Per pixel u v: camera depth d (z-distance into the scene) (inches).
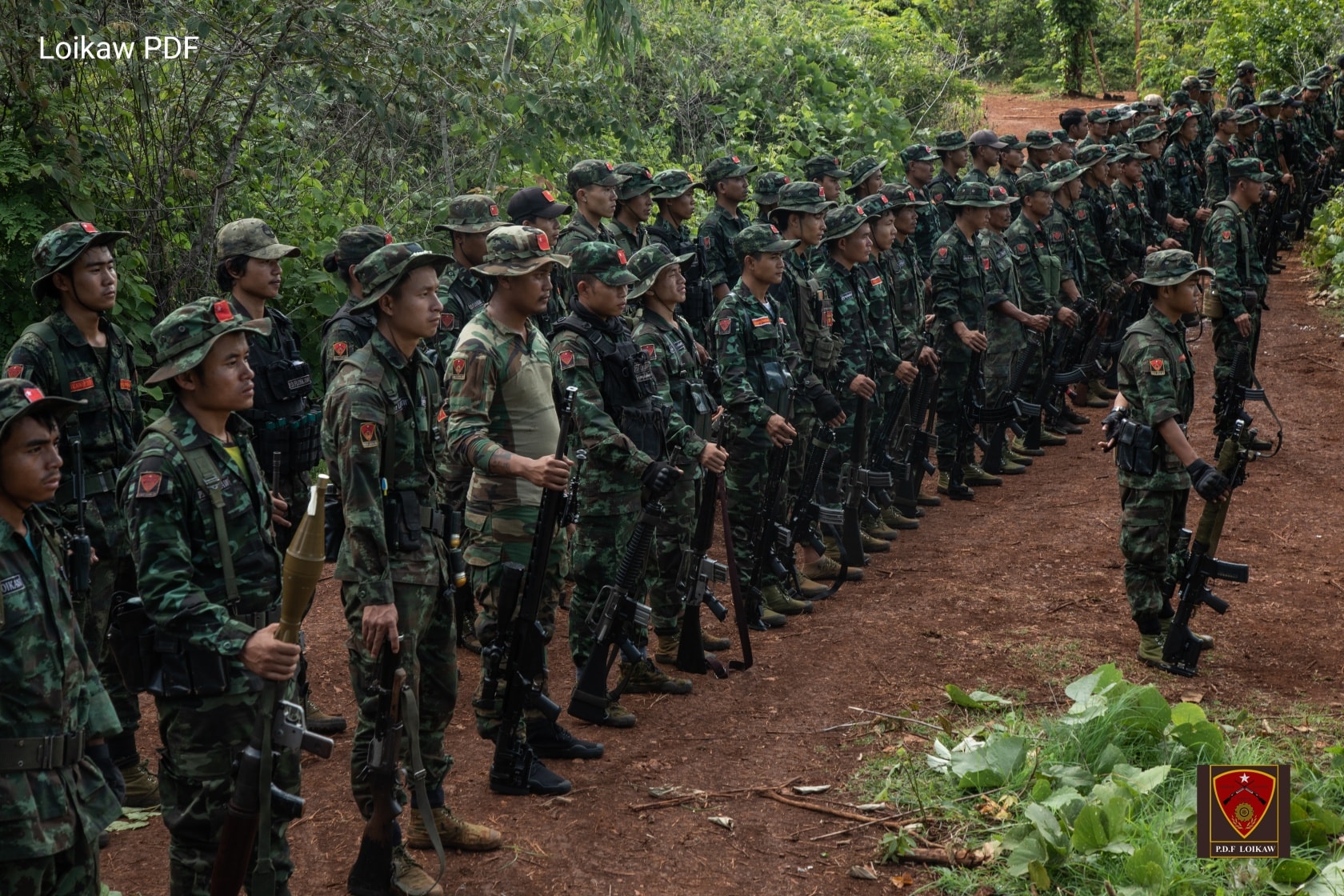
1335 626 245.6
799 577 278.4
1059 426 414.9
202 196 354.3
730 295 247.9
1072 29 1273.4
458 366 173.9
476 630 178.9
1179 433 217.8
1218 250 340.8
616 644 199.2
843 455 292.0
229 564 130.4
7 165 291.1
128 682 126.8
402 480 152.0
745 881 158.1
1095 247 420.5
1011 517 329.1
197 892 131.4
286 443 206.5
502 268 173.8
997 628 248.7
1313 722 201.9
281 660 119.9
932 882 157.6
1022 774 177.9
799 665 231.6
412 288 149.5
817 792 181.3
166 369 127.3
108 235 182.4
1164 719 186.2
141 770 182.2
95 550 184.7
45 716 111.7
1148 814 167.9
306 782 189.0
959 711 208.4
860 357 285.9
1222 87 818.2
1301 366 460.1
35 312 300.4
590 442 193.0
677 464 214.1
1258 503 325.4
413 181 430.0
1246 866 153.0
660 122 597.3
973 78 903.1
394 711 142.6
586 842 167.0
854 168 368.2
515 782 179.0
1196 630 245.6
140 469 127.1
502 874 158.9
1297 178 642.8
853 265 293.3
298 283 353.7
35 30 300.0
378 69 369.1
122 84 329.1
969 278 337.7
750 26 655.8
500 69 397.1
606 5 425.1
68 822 112.5
